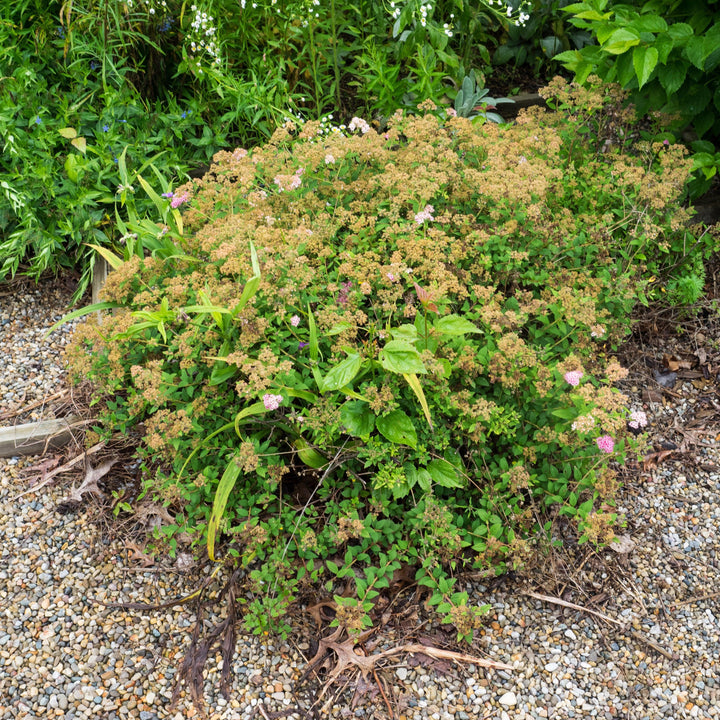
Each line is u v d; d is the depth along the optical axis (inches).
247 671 98.7
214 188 124.1
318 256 112.3
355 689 96.4
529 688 96.7
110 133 149.9
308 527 102.5
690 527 115.6
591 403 96.4
